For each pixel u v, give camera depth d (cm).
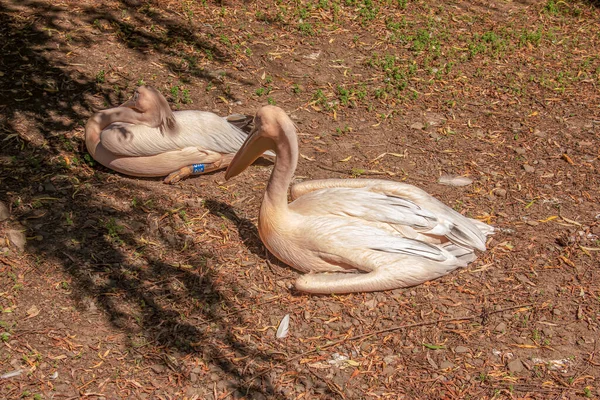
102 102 434
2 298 342
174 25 492
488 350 333
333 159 414
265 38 493
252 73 466
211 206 384
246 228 376
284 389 320
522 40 509
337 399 318
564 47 511
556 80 478
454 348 333
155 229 371
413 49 495
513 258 365
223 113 436
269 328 338
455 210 385
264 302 346
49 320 337
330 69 475
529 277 358
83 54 462
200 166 394
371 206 352
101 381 320
